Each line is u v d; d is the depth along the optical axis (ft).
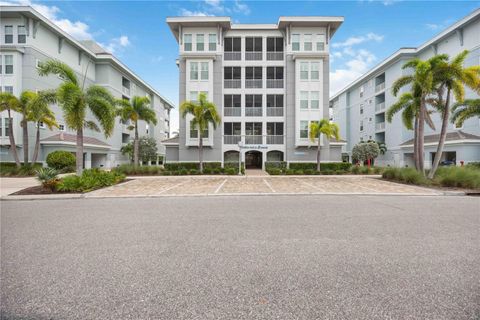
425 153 91.30
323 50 91.45
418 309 8.55
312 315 8.27
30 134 80.02
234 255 13.26
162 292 9.61
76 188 37.91
